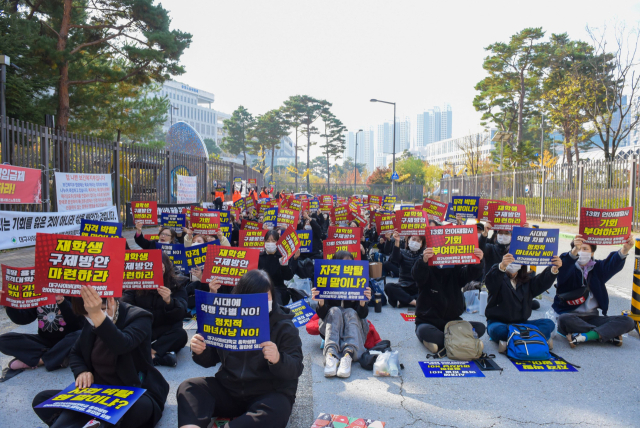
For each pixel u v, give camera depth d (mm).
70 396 3154
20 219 9961
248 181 31516
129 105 24344
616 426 3645
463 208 11766
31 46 17062
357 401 4105
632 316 6141
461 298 5441
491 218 7762
